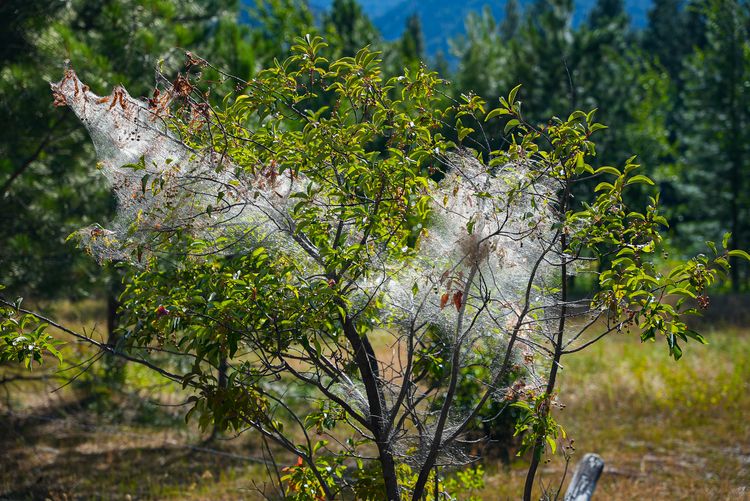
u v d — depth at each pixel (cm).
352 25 2414
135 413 1198
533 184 330
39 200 929
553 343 371
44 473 977
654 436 1062
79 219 947
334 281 321
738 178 3158
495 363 399
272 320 328
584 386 1357
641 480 874
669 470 913
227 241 345
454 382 343
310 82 348
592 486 618
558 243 363
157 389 1199
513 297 364
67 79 355
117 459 1054
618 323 345
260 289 319
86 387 1128
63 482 941
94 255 366
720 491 806
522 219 319
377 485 390
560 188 357
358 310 353
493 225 335
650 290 343
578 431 1104
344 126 340
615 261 335
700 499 779
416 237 356
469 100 339
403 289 361
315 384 352
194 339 328
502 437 880
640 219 332
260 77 340
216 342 323
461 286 329
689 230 3256
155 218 331
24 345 337
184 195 329
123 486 923
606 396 1288
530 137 332
